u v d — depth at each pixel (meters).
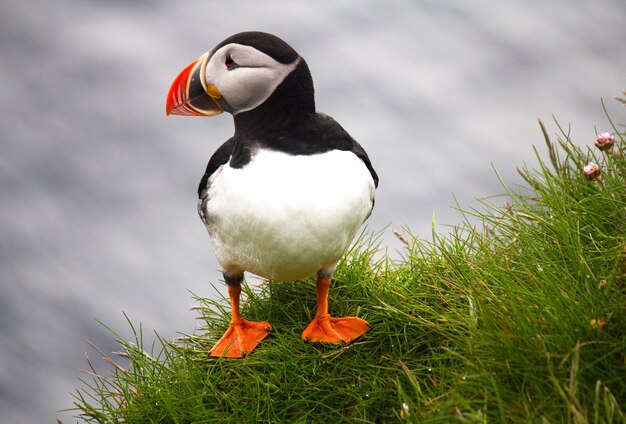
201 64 8.01
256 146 7.68
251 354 8.45
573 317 6.91
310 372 8.15
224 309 9.57
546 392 6.60
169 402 7.96
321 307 8.59
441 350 7.91
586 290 7.25
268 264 7.96
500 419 6.48
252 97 7.67
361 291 9.23
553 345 6.80
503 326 7.09
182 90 8.11
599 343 6.69
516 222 8.83
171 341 8.98
